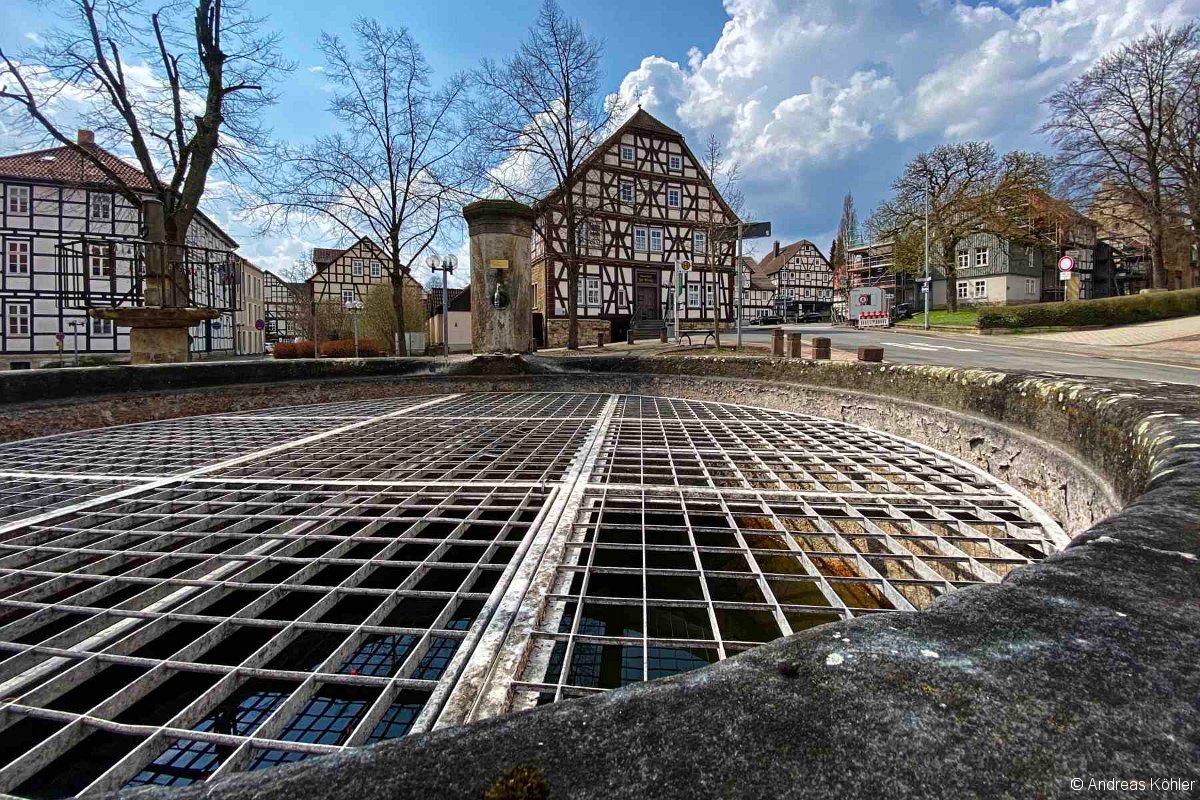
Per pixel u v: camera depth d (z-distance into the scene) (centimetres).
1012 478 383
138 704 232
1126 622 74
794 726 59
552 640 187
